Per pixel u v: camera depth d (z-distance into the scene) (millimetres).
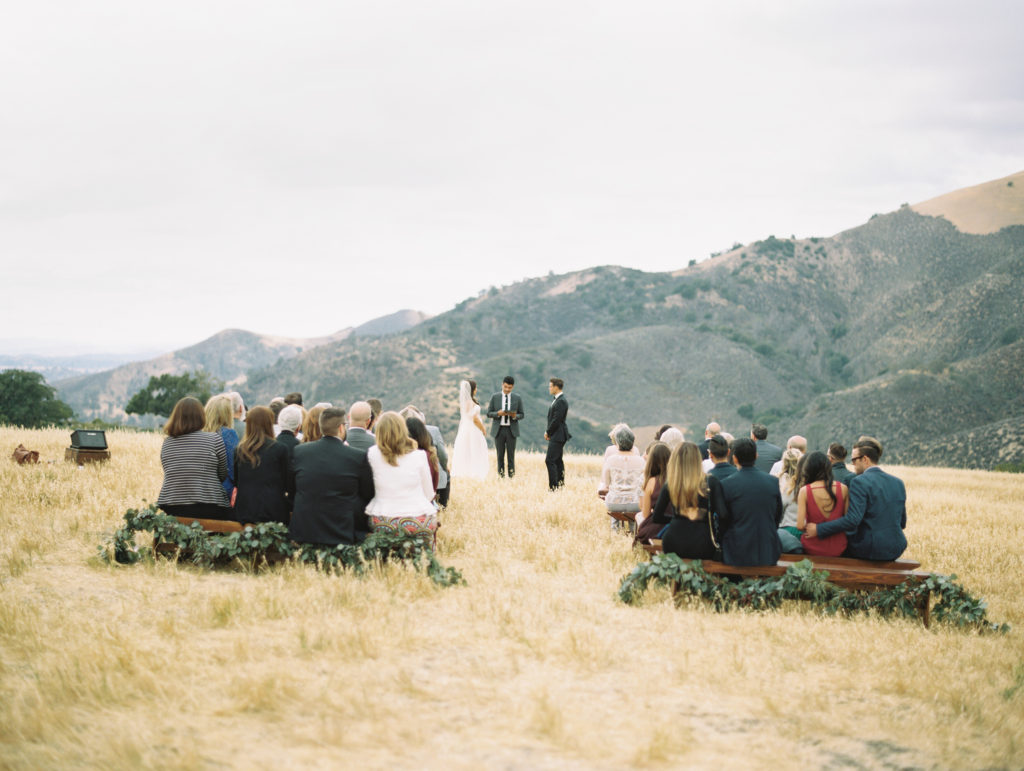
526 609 7129
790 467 9898
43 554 8367
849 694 5680
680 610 7590
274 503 8594
